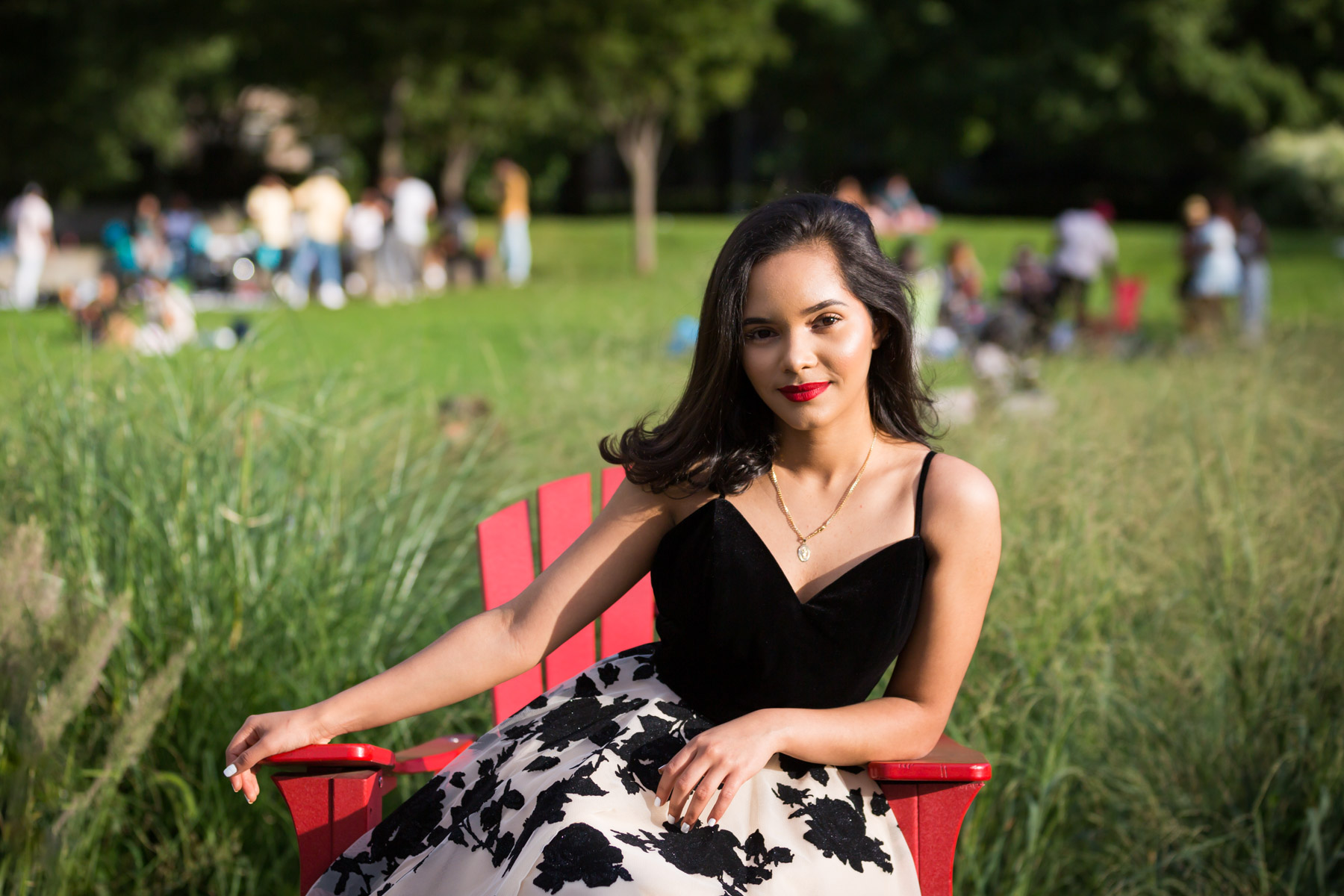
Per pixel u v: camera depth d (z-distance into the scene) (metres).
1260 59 29.59
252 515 3.12
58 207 29.84
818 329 1.93
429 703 2.06
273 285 4.24
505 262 17.39
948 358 8.19
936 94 30.27
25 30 25.58
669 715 2.01
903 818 1.97
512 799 1.89
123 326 5.12
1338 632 2.94
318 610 2.99
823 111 32.16
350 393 3.77
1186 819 2.78
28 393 3.29
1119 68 29.72
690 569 2.01
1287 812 2.81
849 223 1.97
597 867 1.70
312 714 2.02
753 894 1.81
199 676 2.89
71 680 2.40
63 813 2.38
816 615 1.95
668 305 10.22
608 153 42.28
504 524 2.62
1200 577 3.16
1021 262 11.64
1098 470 3.37
